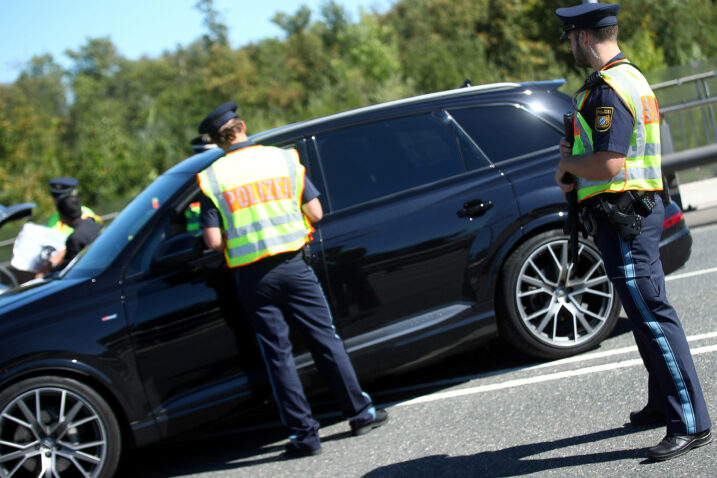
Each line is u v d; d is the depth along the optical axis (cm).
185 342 491
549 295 556
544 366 560
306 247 485
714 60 1470
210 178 472
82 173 3972
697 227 973
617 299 564
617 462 384
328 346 488
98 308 478
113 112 10119
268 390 509
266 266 471
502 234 541
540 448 422
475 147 558
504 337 558
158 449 572
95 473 470
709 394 444
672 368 374
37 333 464
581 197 388
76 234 714
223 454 532
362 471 444
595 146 364
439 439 467
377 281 521
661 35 3781
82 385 467
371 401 522
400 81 4797
